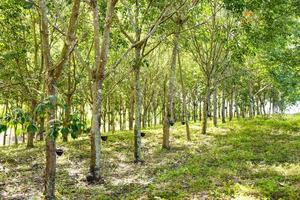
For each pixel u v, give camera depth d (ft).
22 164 70.49
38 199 44.21
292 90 99.71
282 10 74.33
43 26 38.78
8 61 81.61
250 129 106.32
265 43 82.28
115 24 68.95
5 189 50.88
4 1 69.21
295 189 40.86
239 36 81.00
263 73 107.65
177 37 81.76
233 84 145.07
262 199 38.37
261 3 67.56
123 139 103.04
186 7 75.82
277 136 88.63
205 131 108.06
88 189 49.98
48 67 39.40
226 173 51.08
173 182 48.75
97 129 54.65
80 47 87.30
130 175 58.13
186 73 160.15
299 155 62.03
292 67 86.63
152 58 132.05
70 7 72.84
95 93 54.34
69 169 64.18
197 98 209.46
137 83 68.59
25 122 19.33
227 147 75.61
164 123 84.89
